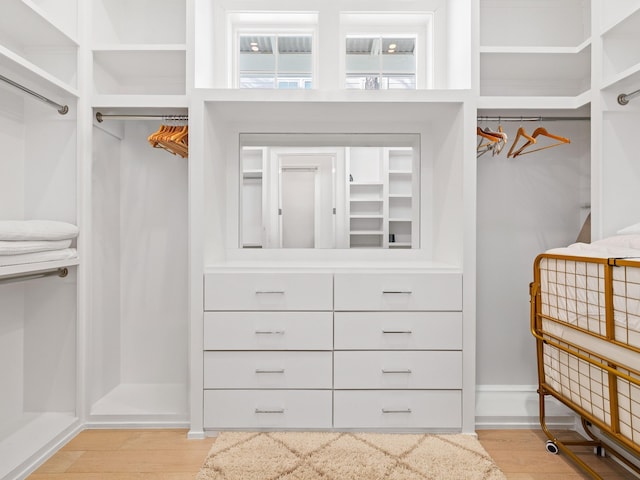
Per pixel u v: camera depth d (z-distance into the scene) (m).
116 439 1.91
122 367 2.45
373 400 1.93
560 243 2.41
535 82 2.42
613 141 1.80
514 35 2.39
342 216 2.41
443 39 2.41
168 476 1.61
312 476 1.57
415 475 1.59
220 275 1.93
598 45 1.81
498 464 1.70
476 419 2.02
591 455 1.75
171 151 2.17
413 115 2.19
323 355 1.93
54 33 1.85
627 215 1.80
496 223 2.41
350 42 2.53
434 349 1.93
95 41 2.07
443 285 1.93
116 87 2.36
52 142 1.99
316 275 1.93
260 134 2.38
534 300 1.80
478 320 2.42
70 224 1.93
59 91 1.87
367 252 2.41
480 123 2.38
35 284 2.01
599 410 1.42
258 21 2.46
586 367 1.49
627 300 1.24
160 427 2.02
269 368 1.92
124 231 2.43
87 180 2.02
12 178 1.91
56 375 2.02
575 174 2.40
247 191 2.39
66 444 1.86
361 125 2.39
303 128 2.38
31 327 2.01
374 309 1.93
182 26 2.39
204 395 1.92
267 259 2.40
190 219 1.94
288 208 2.40
